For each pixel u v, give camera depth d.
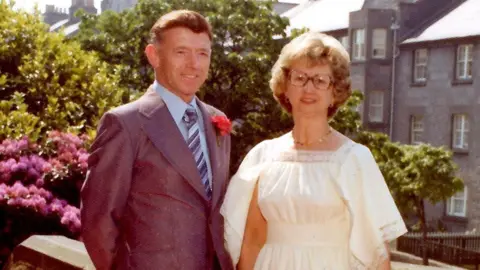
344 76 3.21
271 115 22.66
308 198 3.11
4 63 9.66
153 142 3.07
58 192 7.14
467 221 28.86
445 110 30.47
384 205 3.09
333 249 3.15
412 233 25.58
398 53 32.41
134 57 25.03
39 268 4.64
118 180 3.00
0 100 9.05
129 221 3.07
